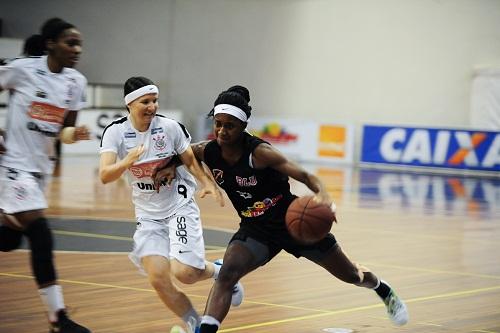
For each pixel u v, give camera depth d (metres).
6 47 31.20
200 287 9.10
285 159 6.00
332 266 6.57
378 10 29.45
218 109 5.97
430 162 27.73
